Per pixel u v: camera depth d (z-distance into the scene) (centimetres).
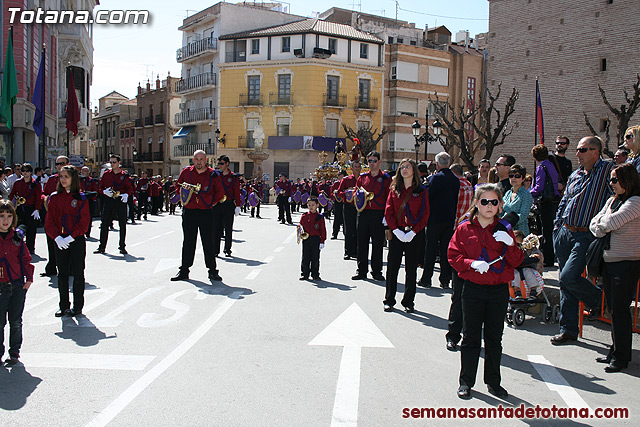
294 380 539
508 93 2939
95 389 511
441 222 988
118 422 442
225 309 814
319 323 747
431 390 523
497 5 2986
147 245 1565
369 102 5528
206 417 453
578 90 2652
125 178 1376
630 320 589
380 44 5559
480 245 509
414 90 5628
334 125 5406
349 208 1356
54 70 3541
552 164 1095
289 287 991
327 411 469
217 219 1359
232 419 450
